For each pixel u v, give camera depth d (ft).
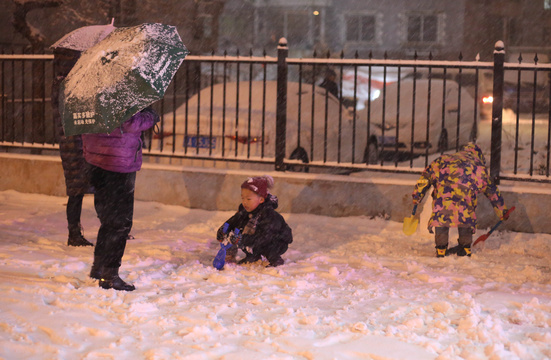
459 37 114.62
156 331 13.69
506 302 16.60
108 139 16.51
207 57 30.14
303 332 13.69
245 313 14.99
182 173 30.91
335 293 17.39
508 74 85.40
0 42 50.88
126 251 22.24
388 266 21.53
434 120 44.88
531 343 13.30
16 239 23.40
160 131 32.96
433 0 116.16
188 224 27.99
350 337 13.48
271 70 84.79
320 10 124.06
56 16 52.13
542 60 107.65
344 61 28.86
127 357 12.18
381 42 121.39
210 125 30.45
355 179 29.14
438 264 21.88
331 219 28.91
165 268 19.90
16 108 47.09
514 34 109.19
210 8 67.36
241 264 21.07
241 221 21.17
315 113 35.14
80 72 16.01
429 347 12.87
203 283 18.20
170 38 16.80
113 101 15.28
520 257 23.41
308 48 125.08
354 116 28.96
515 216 27.12
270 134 31.32
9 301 14.89
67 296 15.74
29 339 12.66
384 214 28.89
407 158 44.47
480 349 12.84
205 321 14.32
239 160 30.37
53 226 26.32
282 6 124.47
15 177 33.35
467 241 23.12
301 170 34.55
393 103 46.44
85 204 31.07
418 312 15.24
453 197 22.74
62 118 15.75
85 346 12.67
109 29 21.07
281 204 29.71
